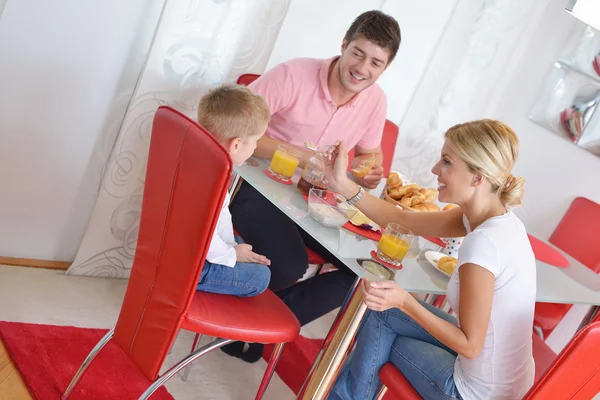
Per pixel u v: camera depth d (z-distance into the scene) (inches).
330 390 69.6
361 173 81.4
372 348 68.2
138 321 60.4
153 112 89.9
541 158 136.2
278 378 88.9
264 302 69.4
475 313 57.4
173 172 55.0
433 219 74.7
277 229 82.4
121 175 90.9
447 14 119.3
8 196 87.0
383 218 75.8
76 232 94.7
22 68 80.8
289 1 98.0
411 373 65.8
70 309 84.9
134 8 84.6
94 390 71.4
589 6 77.9
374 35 79.4
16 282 86.4
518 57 134.6
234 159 67.4
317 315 85.9
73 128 87.4
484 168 60.5
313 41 106.2
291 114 87.7
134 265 61.2
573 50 130.3
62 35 81.4
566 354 52.8
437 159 133.1
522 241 61.3
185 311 56.7
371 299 57.7
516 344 61.6
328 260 88.4
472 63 126.5
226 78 94.0
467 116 132.3
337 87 86.7
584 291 81.7
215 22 88.5
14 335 75.0
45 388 68.8
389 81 120.3
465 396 61.9
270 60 103.3
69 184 90.6
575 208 112.6
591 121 128.0
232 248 66.1
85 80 85.6
